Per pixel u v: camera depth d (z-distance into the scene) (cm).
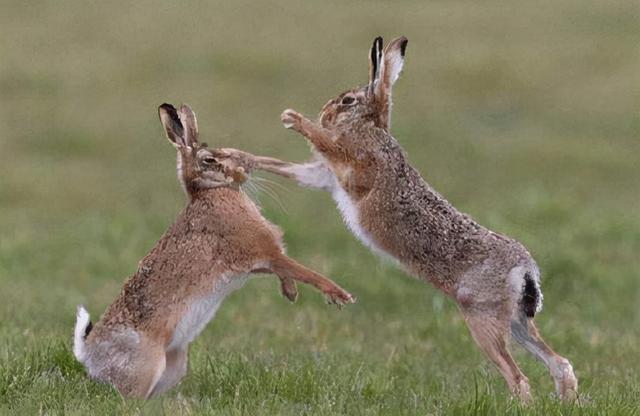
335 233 2147
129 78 3575
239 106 3344
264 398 1073
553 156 2961
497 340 1146
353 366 1259
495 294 1147
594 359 1427
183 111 1178
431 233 1189
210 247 1126
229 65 3684
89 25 4078
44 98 3400
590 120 3269
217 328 1541
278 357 1300
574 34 3966
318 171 1266
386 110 1264
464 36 3953
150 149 3022
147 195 2634
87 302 1742
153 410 990
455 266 1172
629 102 3397
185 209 1139
